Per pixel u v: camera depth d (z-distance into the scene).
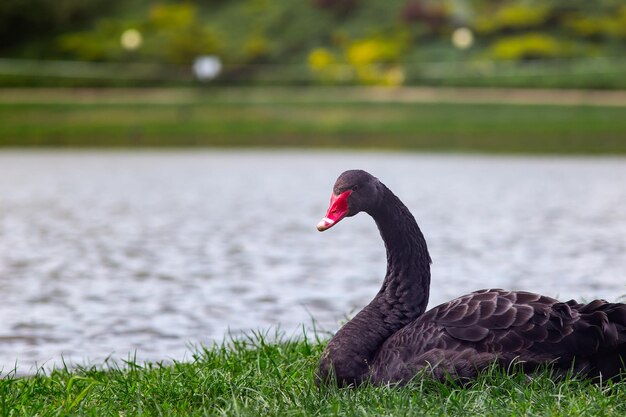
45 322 8.98
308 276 11.43
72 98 51.78
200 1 68.69
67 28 64.75
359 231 15.77
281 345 7.24
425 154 37.19
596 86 52.88
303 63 60.00
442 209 18.47
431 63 58.84
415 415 4.91
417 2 64.12
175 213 18.09
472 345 5.25
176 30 63.62
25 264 12.32
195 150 39.53
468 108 48.69
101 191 22.47
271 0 67.69
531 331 5.19
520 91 52.88
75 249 13.56
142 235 15.05
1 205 19.27
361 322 5.66
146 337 8.39
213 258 12.80
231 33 63.53
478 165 31.22
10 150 38.81
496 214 17.67
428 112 48.19
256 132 45.34
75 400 5.54
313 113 48.28
